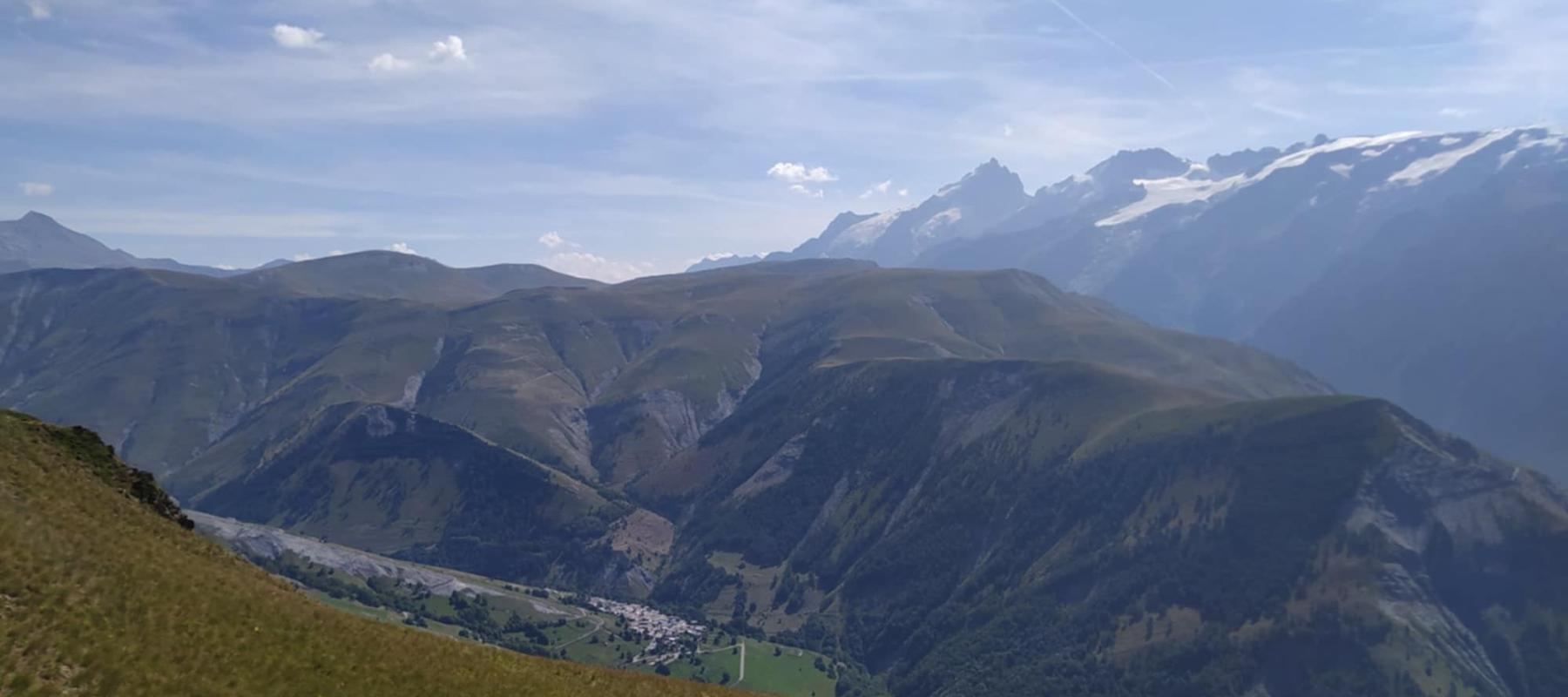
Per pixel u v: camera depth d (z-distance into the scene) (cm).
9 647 5756
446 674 7669
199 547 8625
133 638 6388
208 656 6569
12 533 6825
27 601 6247
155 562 7556
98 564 7050
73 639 6094
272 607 7706
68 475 8444
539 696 7869
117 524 8019
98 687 5794
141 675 6056
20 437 8625
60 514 7538
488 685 7750
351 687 6894
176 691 6053
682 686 9556
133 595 6875
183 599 7144
